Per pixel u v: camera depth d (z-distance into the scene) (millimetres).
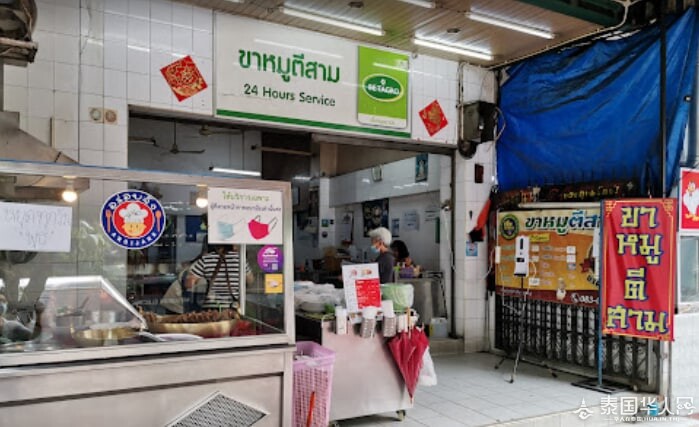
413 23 5398
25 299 2357
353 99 5855
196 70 4988
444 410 4402
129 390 2342
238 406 2615
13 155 3164
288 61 5457
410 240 8773
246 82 5227
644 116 5195
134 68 4723
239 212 2773
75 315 2459
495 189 6746
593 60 5691
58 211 2387
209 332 2635
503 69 6762
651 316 4695
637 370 4980
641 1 5234
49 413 2184
